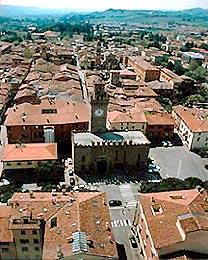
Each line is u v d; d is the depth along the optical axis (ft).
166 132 551.18
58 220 281.13
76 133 460.55
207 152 513.04
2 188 386.73
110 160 444.14
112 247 262.47
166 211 285.23
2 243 278.46
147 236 287.48
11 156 422.41
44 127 493.77
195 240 256.32
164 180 407.03
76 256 247.70
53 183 412.77
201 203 288.10
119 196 396.37
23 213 282.15
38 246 283.79
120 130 500.33
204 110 625.00
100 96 442.50
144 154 449.48
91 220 278.26
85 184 415.85
